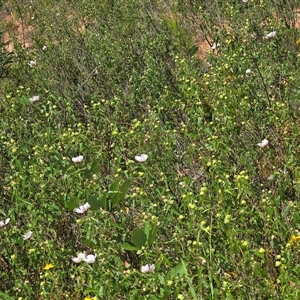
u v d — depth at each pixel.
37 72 6.82
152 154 4.20
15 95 6.50
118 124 5.15
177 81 5.63
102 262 3.19
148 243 3.17
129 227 3.57
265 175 3.92
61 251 3.63
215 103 4.76
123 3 8.03
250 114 4.49
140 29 6.95
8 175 4.48
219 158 4.09
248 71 5.09
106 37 7.05
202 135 4.52
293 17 6.12
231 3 7.11
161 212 3.56
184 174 4.24
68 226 3.85
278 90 4.92
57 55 6.94
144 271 3.06
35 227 3.71
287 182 3.72
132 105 5.45
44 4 9.27
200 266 2.97
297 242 3.05
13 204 4.11
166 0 7.50
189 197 3.48
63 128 5.30
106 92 5.96
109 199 3.49
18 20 9.70
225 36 6.11
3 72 7.22
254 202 3.53
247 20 6.13
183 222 3.41
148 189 3.88
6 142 4.88
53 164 4.20
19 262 3.65
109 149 4.64
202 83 5.23
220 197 3.42
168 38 6.52
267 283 2.86
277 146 4.12
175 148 4.56
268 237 3.24
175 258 3.30
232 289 2.96
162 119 5.08
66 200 3.76
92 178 3.98
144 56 6.13
